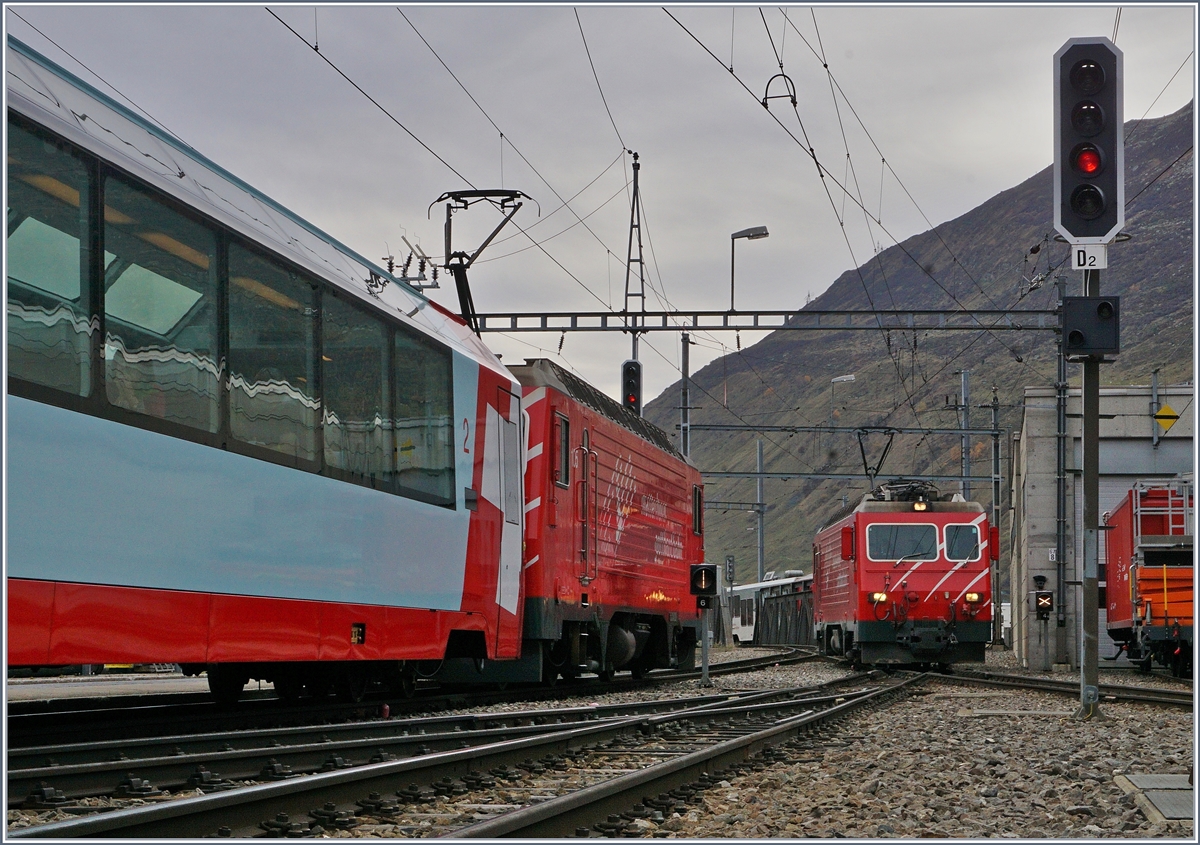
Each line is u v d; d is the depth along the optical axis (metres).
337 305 11.48
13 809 6.61
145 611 8.43
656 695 19.19
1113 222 14.05
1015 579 40.56
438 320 14.33
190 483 9.00
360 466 11.70
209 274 9.44
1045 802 8.49
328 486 11.02
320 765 8.89
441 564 13.41
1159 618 26.38
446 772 8.38
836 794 8.62
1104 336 14.64
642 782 7.73
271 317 10.30
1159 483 27.05
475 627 14.34
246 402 9.82
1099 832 7.27
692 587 22.11
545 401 17.17
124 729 10.27
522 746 9.44
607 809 7.17
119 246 8.41
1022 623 35.75
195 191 9.50
